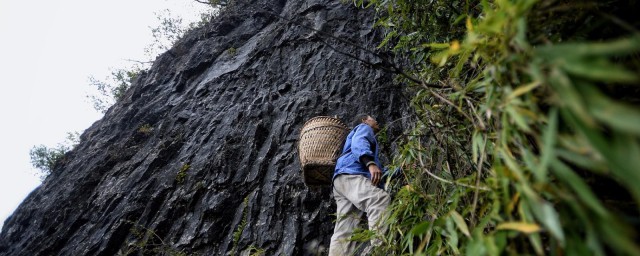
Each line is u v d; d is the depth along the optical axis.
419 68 2.49
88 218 4.98
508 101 0.86
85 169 6.29
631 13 0.96
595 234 0.66
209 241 3.95
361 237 1.99
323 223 3.79
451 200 1.42
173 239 4.11
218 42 8.23
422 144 2.00
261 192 4.29
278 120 5.32
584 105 0.62
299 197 4.05
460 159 1.63
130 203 4.78
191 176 4.81
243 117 5.57
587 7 0.94
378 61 5.58
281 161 4.58
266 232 3.81
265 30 7.97
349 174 2.76
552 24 0.97
